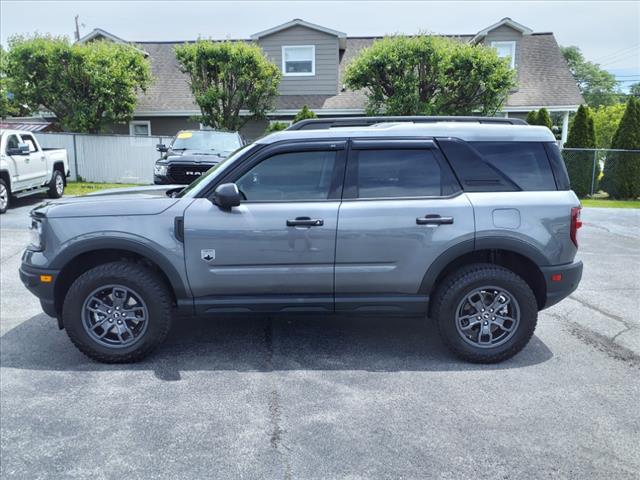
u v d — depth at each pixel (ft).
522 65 68.23
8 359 14.05
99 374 13.15
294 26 63.67
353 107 63.41
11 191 38.81
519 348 13.75
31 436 10.36
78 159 59.52
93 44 60.44
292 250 13.34
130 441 10.19
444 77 53.52
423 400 11.80
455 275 13.64
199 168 36.24
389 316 14.15
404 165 13.71
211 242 13.26
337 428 10.64
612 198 54.80
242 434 10.43
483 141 13.82
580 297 19.77
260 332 16.07
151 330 13.56
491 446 10.01
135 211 13.41
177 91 66.80
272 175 13.67
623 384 12.62
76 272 14.12
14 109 74.43
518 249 13.39
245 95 58.95
